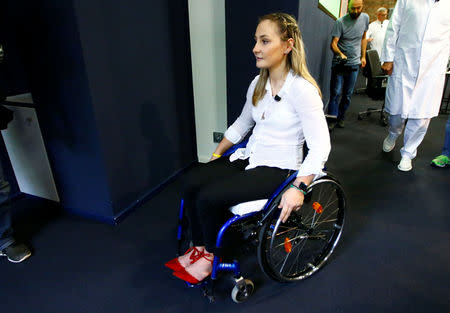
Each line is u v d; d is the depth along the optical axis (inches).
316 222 68.6
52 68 63.7
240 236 48.2
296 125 48.4
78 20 57.3
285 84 46.6
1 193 61.3
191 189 50.4
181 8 86.6
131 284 58.0
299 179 45.3
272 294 55.1
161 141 88.4
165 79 85.4
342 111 145.6
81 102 64.5
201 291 56.1
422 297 53.5
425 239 68.6
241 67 87.9
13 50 72.8
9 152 81.9
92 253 66.3
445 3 82.1
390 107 100.7
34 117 72.7
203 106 100.1
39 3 58.6
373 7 343.9
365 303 52.8
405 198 85.3
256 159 52.3
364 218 76.6
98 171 70.9
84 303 54.1
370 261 62.4
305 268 59.2
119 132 72.4
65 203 80.2
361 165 106.7
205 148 106.7
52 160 75.5
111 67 67.0
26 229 74.6
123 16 67.9
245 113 57.4
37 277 60.0
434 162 103.0
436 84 89.1
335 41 133.2
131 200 80.7
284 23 44.0
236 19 83.3
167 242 69.4
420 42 86.5
